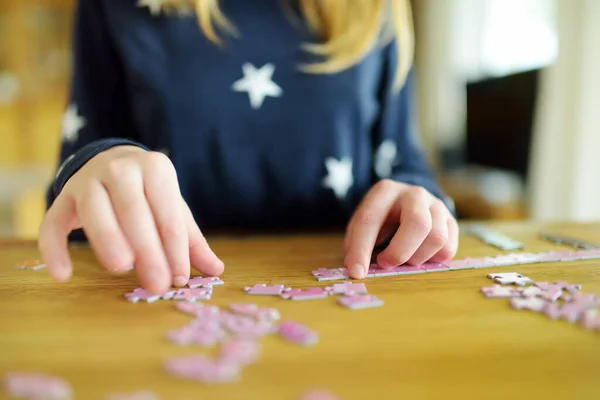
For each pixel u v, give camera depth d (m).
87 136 0.62
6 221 2.10
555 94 1.23
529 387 0.25
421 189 0.46
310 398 0.25
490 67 1.99
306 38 0.65
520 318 0.32
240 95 0.62
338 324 0.31
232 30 0.63
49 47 2.52
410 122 0.72
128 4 0.62
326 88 0.64
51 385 0.25
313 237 0.54
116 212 0.35
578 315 0.32
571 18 1.21
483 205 1.36
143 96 0.62
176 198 0.37
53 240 0.35
